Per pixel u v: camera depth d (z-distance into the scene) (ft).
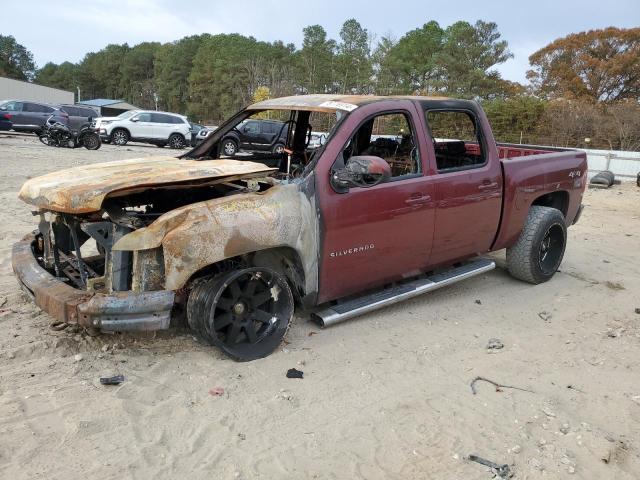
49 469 8.75
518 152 22.95
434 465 9.53
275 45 258.78
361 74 173.68
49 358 12.14
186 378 11.70
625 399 11.96
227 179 12.23
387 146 16.70
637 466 9.77
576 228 30.68
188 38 342.64
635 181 55.52
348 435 10.22
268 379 11.91
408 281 16.83
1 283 16.53
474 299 17.72
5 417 9.94
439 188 15.11
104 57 447.42
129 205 12.96
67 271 13.55
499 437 10.41
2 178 37.60
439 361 13.30
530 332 15.34
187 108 300.81
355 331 14.62
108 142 83.56
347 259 13.70
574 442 10.34
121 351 12.64
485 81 140.15
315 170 13.00
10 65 404.77
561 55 162.91
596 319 16.49
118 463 9.02
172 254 10.95
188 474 8.93
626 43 155.84
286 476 9.05
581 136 88.99
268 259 13.42
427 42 170.71
